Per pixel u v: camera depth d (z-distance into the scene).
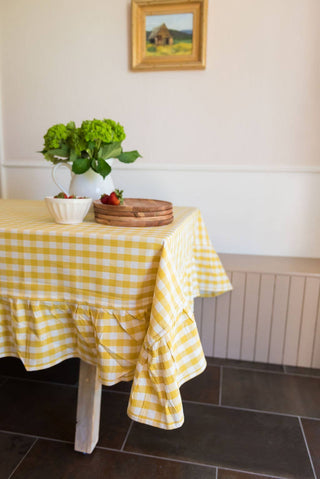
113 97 1.89
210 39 1.76
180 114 1.85
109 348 0.91
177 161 1.89
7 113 2.01
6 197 2.10
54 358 0.99
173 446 1.15
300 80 1.72
